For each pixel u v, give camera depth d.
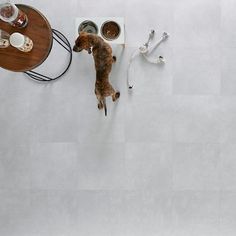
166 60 2.37
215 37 2.35
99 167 2.43
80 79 2.40
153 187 2.43
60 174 2.45
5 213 2.48
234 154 2.40
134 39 2.36
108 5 2.36
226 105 2.38
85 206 2.46
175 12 2.35
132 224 2.45
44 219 2.47
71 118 2.42
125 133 2.41
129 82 2.38
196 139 2.40
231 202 2.42
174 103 2.39
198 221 2.44
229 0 2.34
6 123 2.43
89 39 2.00
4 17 1.78
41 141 2.43
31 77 2.39
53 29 2.35
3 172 2.46
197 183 2.42
